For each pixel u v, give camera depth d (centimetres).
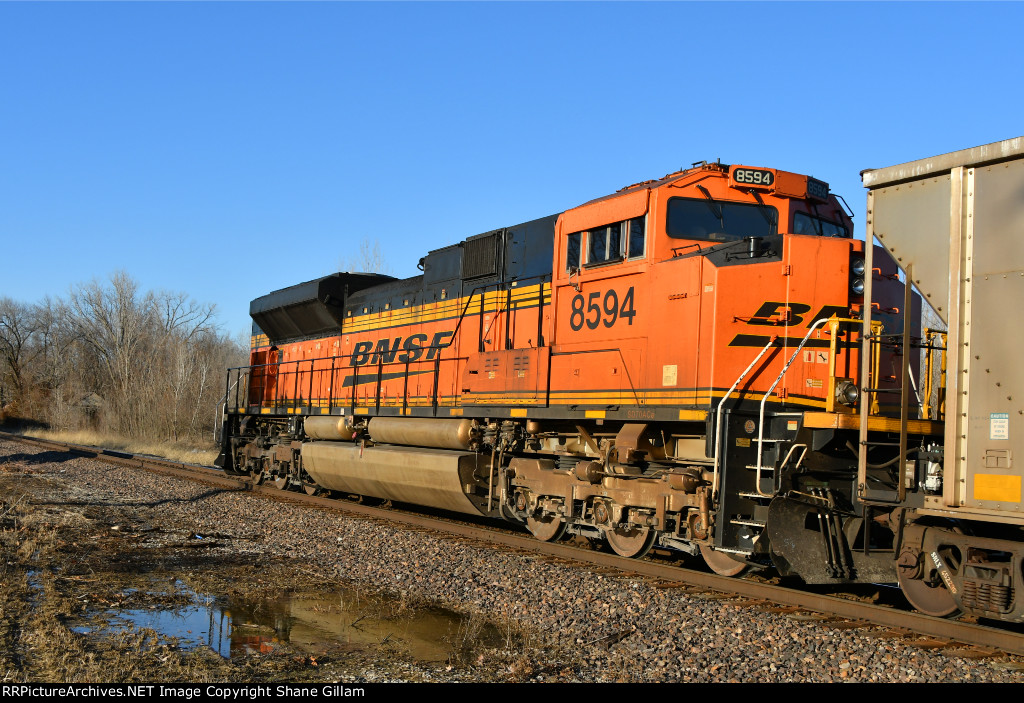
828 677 608
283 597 870
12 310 7531
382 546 1126
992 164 639
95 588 858
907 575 729
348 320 1769
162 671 616
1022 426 604
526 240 1253
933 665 625
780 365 912
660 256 980
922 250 686
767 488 873
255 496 1702
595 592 867
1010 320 618
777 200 1024
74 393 6244
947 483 650
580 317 1095
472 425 1297
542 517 1191
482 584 918
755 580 934
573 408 1079
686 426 983
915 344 870
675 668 633
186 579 919
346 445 1620
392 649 692
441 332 1429
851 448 845
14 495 1573
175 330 6988
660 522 966
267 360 2131
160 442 4306
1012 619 637
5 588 812
